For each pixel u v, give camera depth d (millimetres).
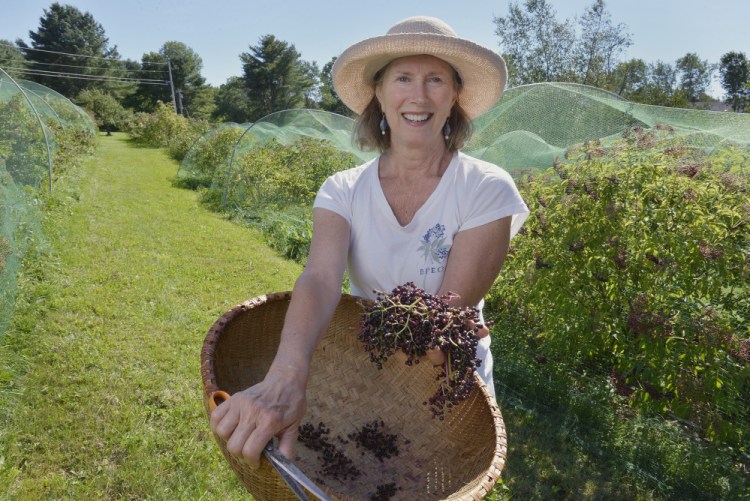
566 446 3705
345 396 1797
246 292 6480
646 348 3404
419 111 1704
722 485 3205
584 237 3705
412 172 1768
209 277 6855
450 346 1477
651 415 3816
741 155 3932
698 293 3525
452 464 1573
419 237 1740
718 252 3289
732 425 3283
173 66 68438
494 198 1692
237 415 1148
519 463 3547
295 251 8438
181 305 5840
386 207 1751
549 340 4090
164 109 28781
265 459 1122
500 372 4316
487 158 5062
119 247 7730
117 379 4195
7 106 9844
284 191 10734
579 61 28469
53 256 6812
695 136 4359
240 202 11391
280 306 1854
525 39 28344
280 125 13367
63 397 3902
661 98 29062
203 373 1376
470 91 1853
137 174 16094
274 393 1197
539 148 4977
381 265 1776
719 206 3445
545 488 3350
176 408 3869
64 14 68500
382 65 1820
